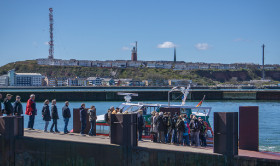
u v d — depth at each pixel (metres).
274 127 38.81
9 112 17.72
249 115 17.48
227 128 13.27
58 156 13.85
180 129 17.94
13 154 14.10
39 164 13.98
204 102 86.62
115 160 13.45
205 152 13.65
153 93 92.25
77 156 13.75
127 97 23.47
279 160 13.23
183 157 13.36
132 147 13.47
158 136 17.97
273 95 94.88
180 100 92.44
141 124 17.98
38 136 15.24
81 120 18.75
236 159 13.28
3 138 14.06
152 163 13.46
